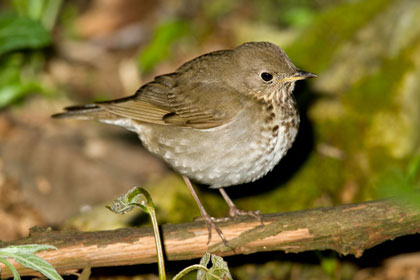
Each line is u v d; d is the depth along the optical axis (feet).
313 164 39.75
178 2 59.21
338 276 36.63
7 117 46.29
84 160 42.06
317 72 43.60
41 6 51.67
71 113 36.40
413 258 38.17
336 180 39.45
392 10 45.65
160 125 33.86
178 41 54.39
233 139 31.63
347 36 45.44
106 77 52.95
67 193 40.01
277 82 31.94
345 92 42.37
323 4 56.29
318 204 38.50
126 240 27.89
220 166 32.40
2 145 42.80
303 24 52.90
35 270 27.14
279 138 31.81
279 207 38.14
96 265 27.96
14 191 39.86
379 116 41.19
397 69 42.63
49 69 52.75
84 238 27.68
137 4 58.29
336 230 28.53
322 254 35.37
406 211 28.17
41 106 48.37
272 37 52.44
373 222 28.35
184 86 33.65
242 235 28.96
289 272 37.06
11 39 43.27
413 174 34.68
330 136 40.75
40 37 43.75
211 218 30.07
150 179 41.39
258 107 31.76
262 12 57.21
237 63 32.71
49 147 42.65
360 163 40.01
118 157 42.88
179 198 36.22
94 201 39.63
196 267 26.94
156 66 53.06
